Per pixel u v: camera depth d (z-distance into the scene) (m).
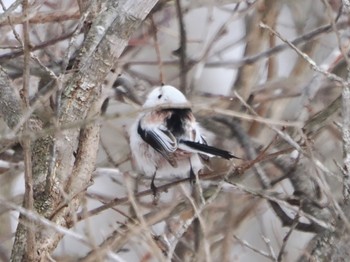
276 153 10.33
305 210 10.94
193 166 11.53
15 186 13.96
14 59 12.44
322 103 13.13
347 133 9.19
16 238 8.99
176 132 11.59
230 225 10.65
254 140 12.73
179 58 13.57
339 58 12.83
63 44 13.38
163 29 13.93
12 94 9.97
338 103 11.46
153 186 11.42
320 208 10.91
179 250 10.83
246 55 14.47
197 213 8.12
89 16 9.95
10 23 9.24
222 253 10.42
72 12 13.20
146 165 11.95
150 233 8.62
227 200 11.32
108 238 9.69
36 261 8.80
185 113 11.84
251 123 13.60
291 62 15.97
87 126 9.54
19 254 8.90
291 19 15.89
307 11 15.01
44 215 9.10
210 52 14.13
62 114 9.42
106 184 13.98
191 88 13.21
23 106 8.34
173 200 10.82
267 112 13.96
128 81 12.94
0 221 13.62
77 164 9.51
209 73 15.41
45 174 9.34
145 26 14.00
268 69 14.76
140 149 11.97
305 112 12.08
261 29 14.37
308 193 11.20
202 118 12.69
